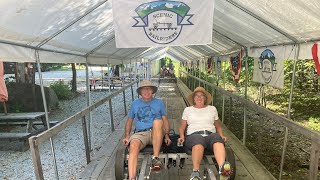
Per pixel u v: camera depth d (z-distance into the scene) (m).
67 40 4.22
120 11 3.75
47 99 10.53
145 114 3.85
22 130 7.94
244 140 5.48
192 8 3.73
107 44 5.80
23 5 2.51
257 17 3.56
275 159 5.52
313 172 2.64
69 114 10.63
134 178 3.16
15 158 5.62
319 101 9.95
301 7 2.57
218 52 9.57
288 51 3.87
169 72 26.69
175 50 19.61
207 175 3.48
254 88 13.12
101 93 16.95
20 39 3.15
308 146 6.36
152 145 3.73
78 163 5.02
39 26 3.17
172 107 10.20
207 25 3.77
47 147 6.18
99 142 6.34
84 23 3.97
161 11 3.76
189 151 3.48
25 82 11.02
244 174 4.05
